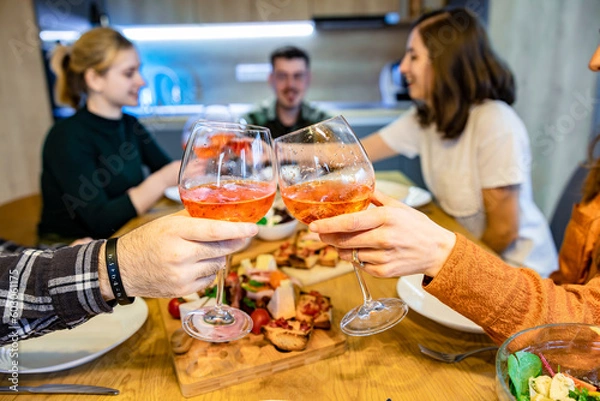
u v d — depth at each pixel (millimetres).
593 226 916
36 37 3152
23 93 3246
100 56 1726
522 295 653
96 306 656
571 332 598
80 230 1736
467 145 1631
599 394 561
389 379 678
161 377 697
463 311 669
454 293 657
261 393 658
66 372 707
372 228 626
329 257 1058
